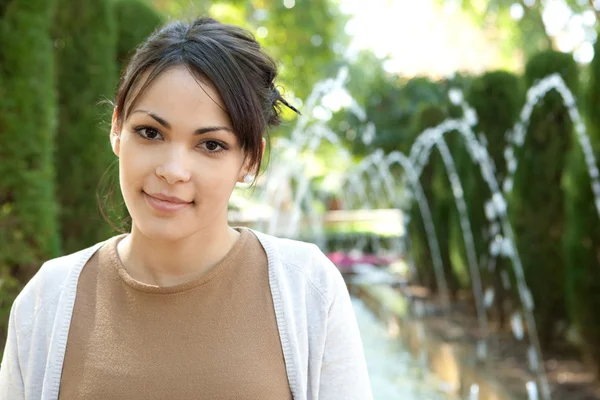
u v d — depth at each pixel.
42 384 1.08
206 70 0.98
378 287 8.74
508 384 3.92
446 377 4.43
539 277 4.97
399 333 6.18
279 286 1.09
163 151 0.99
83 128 4.29
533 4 12.85
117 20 5.06
